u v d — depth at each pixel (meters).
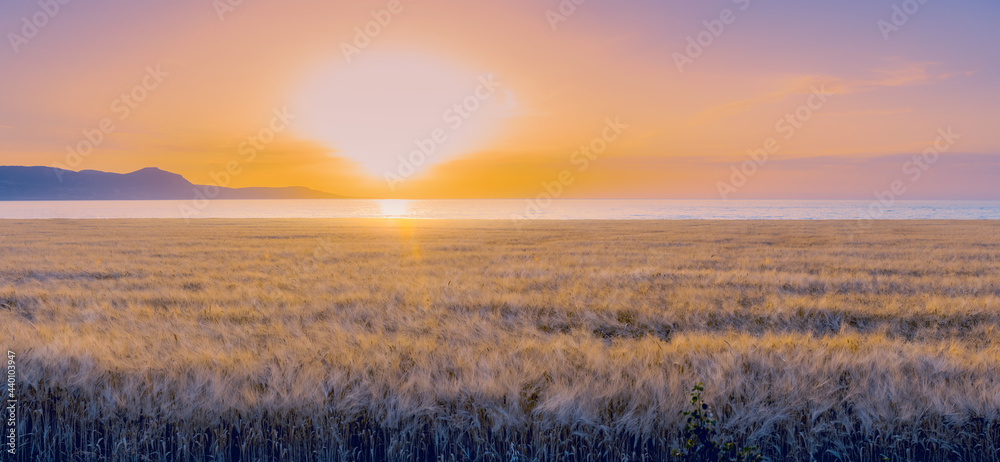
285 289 14.66
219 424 5.05
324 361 6.42
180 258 23.30
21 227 49.66
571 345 7.35
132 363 6.09
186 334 8.15
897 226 52.75
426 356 6.51
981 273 18.30
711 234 42.50
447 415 5.12
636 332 10.30
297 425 4.99
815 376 5.73
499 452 4.91
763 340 7.56
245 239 36.50
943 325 10.62
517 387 5.38
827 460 4.84
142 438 4.93
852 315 11.33
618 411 5.23
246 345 7.44
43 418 5.09
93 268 19.33
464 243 33.91
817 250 27.27
